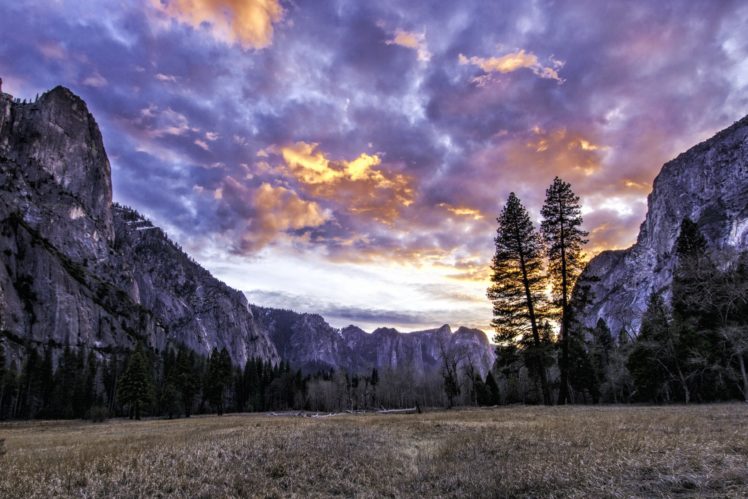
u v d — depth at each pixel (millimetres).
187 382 87062
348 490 11172
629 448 11352
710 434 12602
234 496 10312
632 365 48719
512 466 11344
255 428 26250
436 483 11227
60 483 10820
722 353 37719
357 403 123562
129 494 9977
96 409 79188
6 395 95375
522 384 79188
